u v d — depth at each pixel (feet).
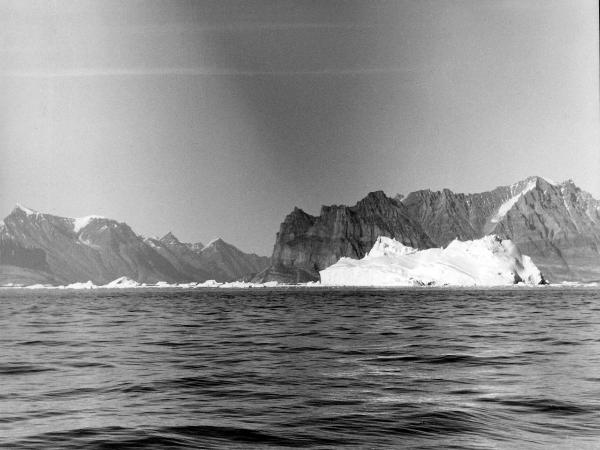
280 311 333.62
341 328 214.90
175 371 117.60
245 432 73.31
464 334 187.93
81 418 80.38
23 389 100.58
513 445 68.28
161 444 68.74
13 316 305.12
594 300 443.32
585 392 95.81
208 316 295.28
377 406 86.79
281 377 110.73
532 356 136.87
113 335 194.29
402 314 291.99
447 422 77.87
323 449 67.00
